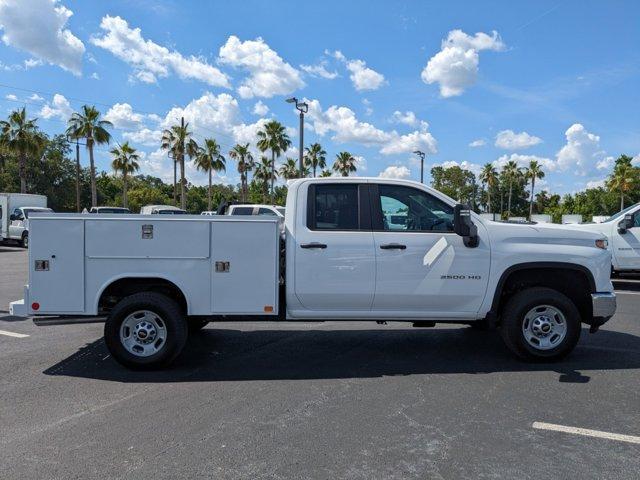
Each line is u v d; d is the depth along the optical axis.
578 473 3.52
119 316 5.75
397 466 3.63
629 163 64.88
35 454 3.84
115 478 3.49
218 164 56.53
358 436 4.12
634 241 11.16
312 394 5.11
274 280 5.82
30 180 58.81
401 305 5.97
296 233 5.88
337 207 5.97
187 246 5.76
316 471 3.57
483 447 3.92
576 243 6.05
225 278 5.80
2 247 26.84
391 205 6.03
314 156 60.38
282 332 7.94
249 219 5.78
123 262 5.73
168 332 5.78
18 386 5.39
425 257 5.88
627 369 5.85
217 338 7.54
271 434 4.17
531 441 4.02
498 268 5.94
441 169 92.19
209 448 3.93
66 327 8.31
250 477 3.50
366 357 6.48
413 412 4.62
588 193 79.44
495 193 95.75
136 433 4.20
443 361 6.26
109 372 5.86
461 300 5.96
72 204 63.31
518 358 6.20
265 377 5.68
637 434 4.14
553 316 6.02
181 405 4.82
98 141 44.19
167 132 51.16
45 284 5.71
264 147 50.78
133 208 77.94
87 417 4.55
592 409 4.67
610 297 5.97
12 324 8.54
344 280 5.86
